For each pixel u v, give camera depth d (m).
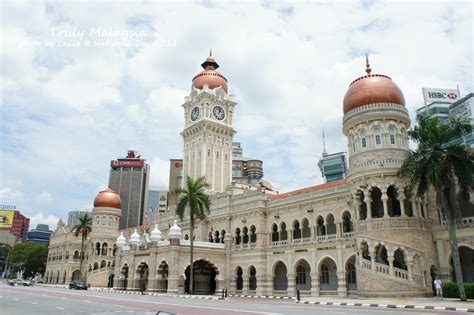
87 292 59.81
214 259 69.25
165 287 68.62
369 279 45.34
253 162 154.00
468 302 35.00
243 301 44.97
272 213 67.19
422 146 41.88
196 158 87.38
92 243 108.12
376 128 52.09
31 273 150.88
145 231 99.25
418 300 38.84
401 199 47.84
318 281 57.38
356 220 50.62
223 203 75.00
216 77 93.31
